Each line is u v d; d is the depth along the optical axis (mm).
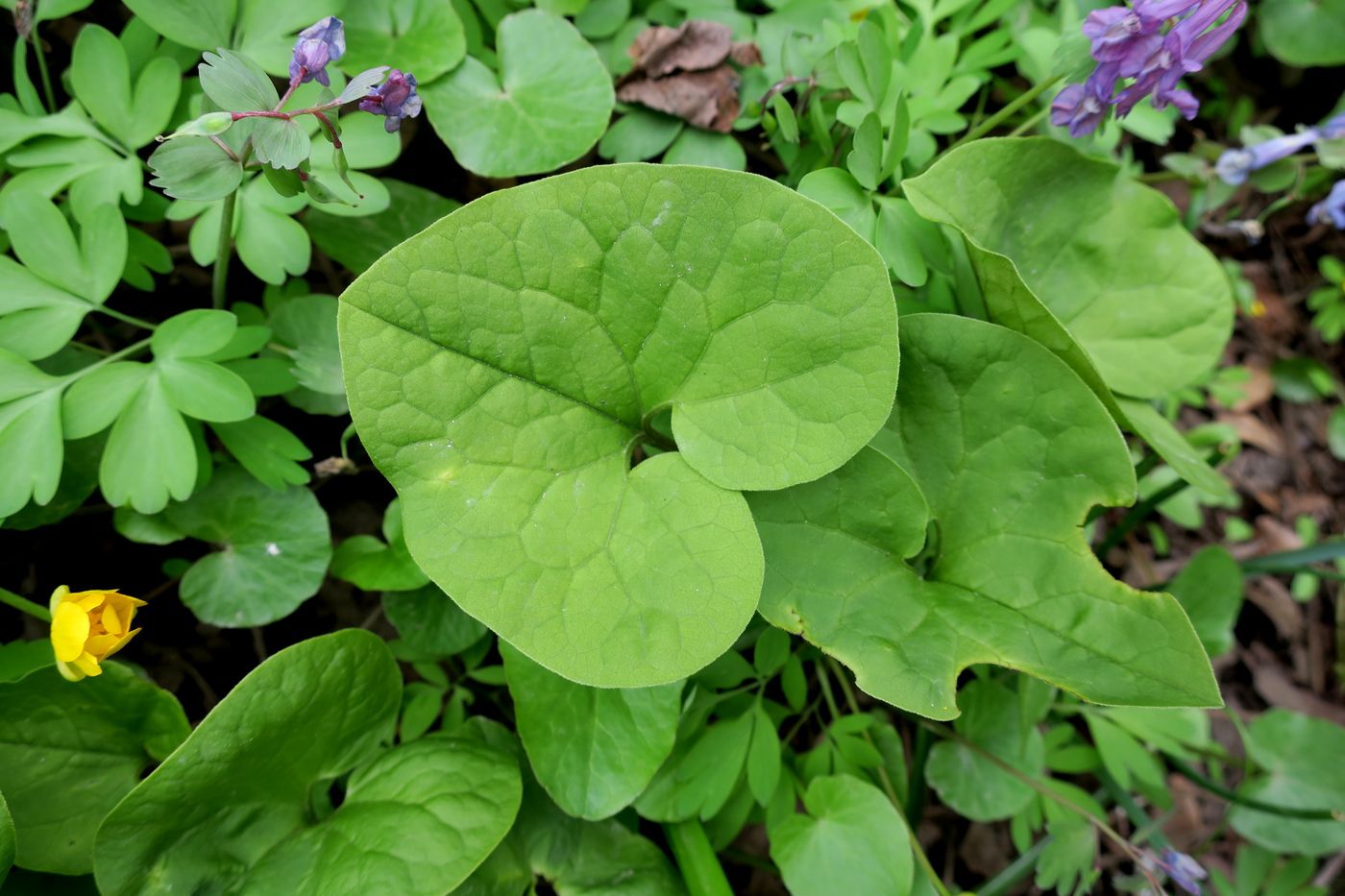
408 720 371
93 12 397
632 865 364
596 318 321
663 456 328
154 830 323
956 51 391
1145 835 407
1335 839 423
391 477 315
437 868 329
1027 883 440
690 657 314
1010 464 341
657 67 392
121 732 341
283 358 370
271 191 360
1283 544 498
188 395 339
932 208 354
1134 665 325
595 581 318
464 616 374
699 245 318
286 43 361
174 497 342
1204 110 511
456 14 381
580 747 352
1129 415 374
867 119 354
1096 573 332
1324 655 490
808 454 320
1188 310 377
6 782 329
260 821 341
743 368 324
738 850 404
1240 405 517
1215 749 433
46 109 390
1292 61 487
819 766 383
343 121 363
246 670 394
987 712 406
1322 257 527
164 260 369
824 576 336
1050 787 401
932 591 340
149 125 359
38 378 339
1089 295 381
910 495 334
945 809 441
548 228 313
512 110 381
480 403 318
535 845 360
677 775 366
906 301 380
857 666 328
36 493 333
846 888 356
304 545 365
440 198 385
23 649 342
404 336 311
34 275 343
